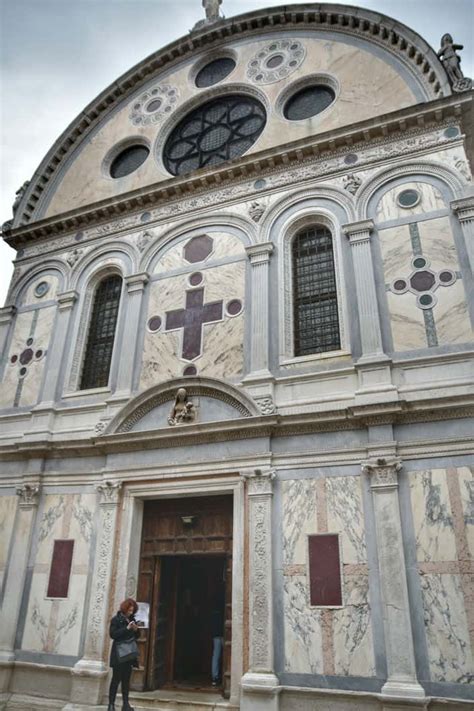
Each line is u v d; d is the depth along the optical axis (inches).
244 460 389.1
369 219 434.3
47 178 651.5
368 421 362.0
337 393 390.0
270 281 454.3
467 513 324.2
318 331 433.1
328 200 466.3
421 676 300.0
